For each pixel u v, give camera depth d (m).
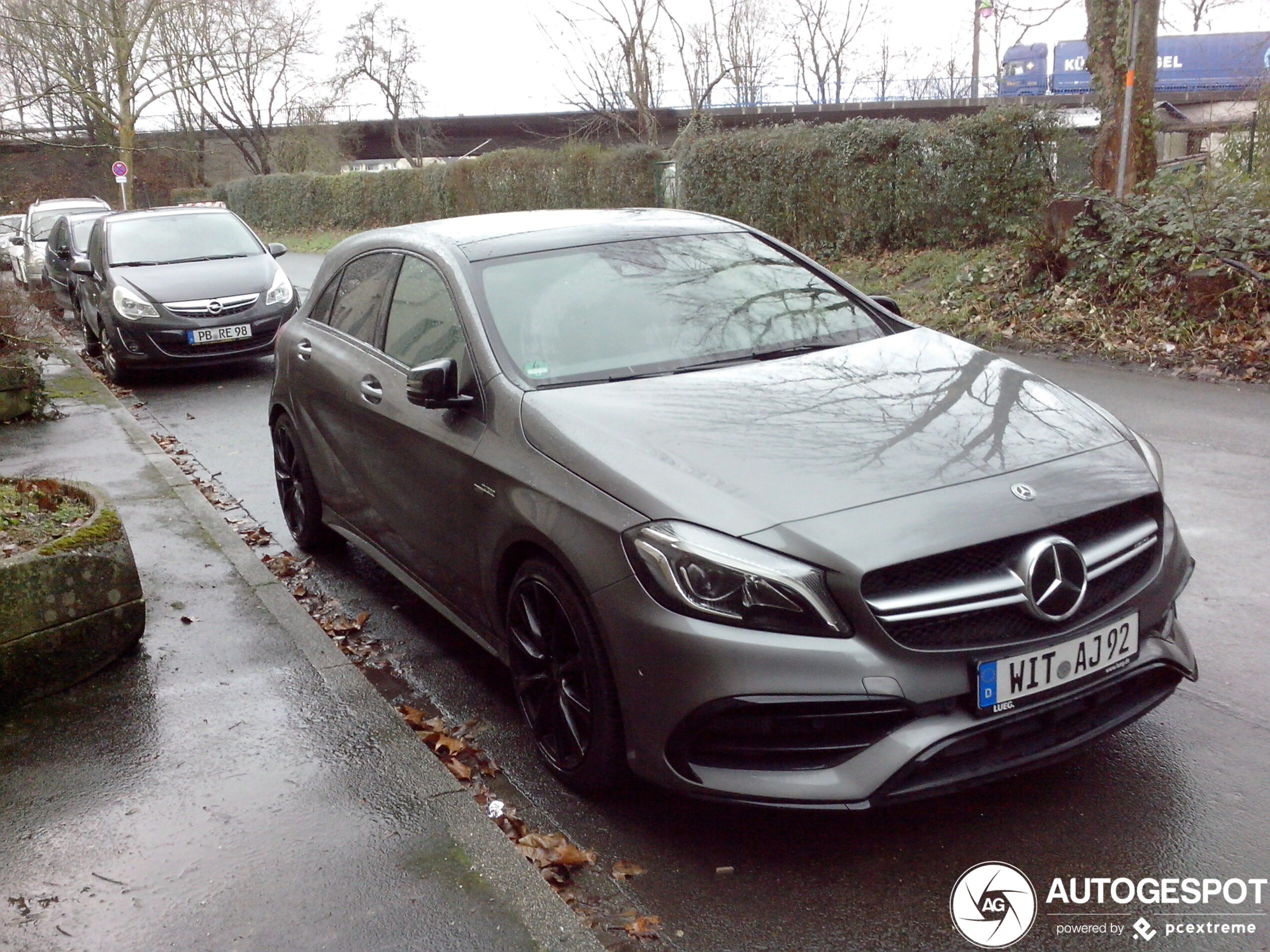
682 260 4.60
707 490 3.10
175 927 2.78
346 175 40.41
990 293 12.36
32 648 4.02
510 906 2.81
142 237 12.69
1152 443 7.16
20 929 2.80
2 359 8.95
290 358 5.77
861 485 3.09
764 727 2.93
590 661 3.29
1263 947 2.70
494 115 62.88
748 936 2.84
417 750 3.59
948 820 3.29
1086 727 3.14
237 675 4.19
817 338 4.24
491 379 3.90
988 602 2.92
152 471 7.27
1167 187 11.38
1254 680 4.01
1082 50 41.25
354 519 5.21
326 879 2.94
